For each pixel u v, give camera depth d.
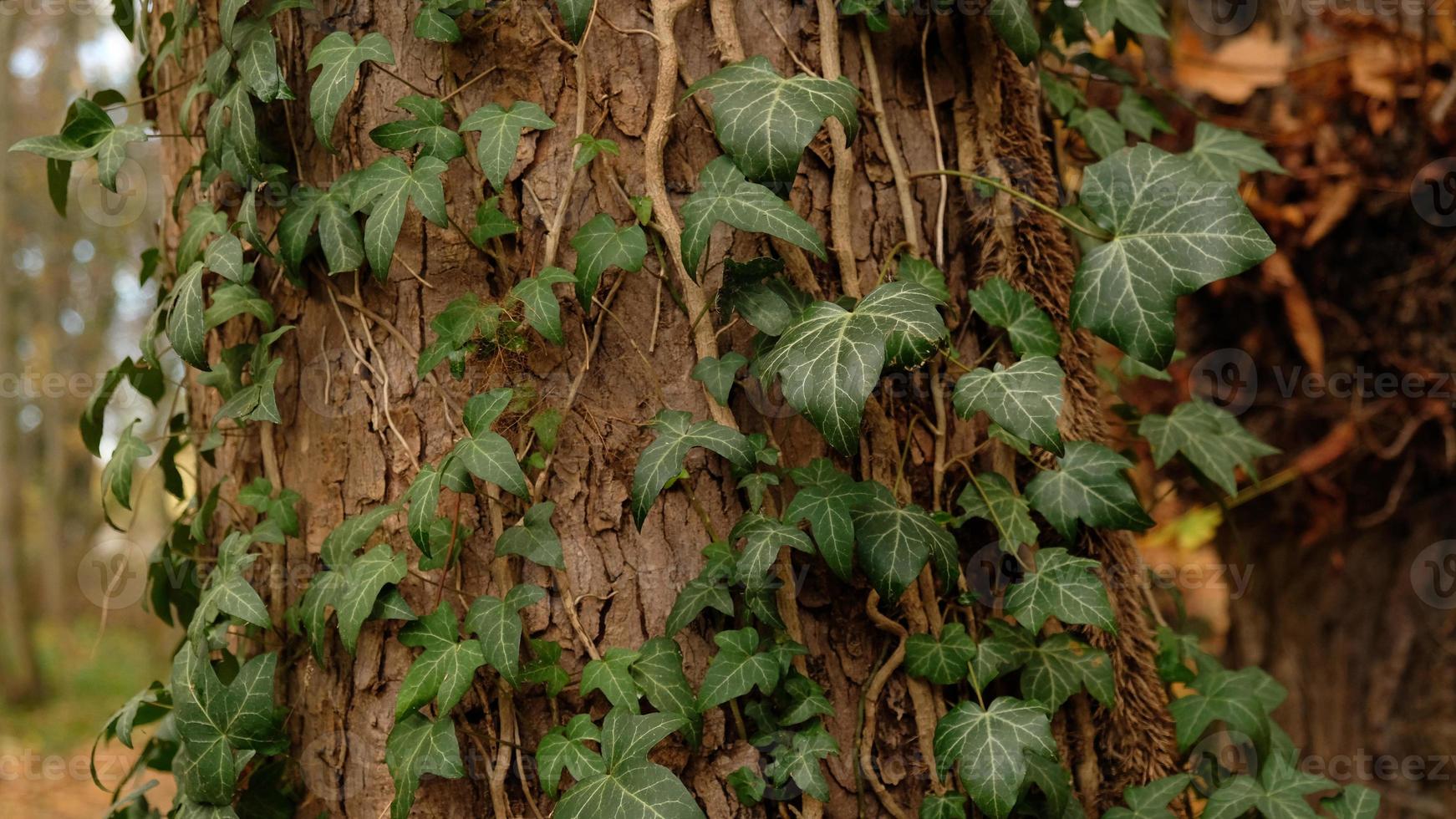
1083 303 1.23
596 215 1.25
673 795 1.11
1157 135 2.32
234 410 1.29
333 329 1.33
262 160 1.30
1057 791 1.27
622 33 1.27
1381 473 2.22
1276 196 2.15
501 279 1.26
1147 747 1.44
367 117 1.29
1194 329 2.38
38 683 8.32
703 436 1.19
